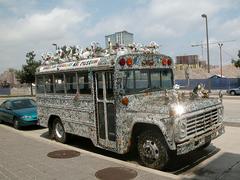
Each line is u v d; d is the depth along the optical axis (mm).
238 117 15133
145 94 8039
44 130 13938
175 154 7035
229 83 46438
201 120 7023
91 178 6305
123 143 7531
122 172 6562
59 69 10055
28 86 62125
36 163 7531
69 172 6750
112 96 7746
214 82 47375
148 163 7117
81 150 8703
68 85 9703
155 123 6711
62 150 8750
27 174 6754
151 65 8375
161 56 8727
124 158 8352
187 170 7016
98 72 8188
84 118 8961
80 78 9016
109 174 6480
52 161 7641
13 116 14367
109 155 8812
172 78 9094
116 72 7539
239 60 46188
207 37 36656
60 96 10188
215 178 6406
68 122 9844
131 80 7809
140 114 7066
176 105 6605
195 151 8328
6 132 12414
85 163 7363
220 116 7883
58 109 10391
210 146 8906
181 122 6410
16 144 9812
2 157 8219
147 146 7090
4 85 73812
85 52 8961
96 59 8289
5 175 6746
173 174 6520
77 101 9234
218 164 7305
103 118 8148
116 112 7613
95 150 9500
